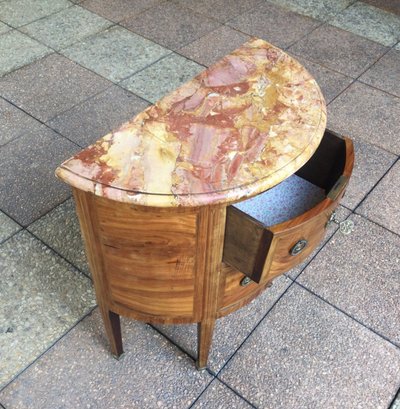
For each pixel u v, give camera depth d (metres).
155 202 1.06
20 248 2.01
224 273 1.31
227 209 1.13
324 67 3.16
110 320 1.51
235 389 1.64
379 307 1.89
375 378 1.69
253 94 1.38
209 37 3.35
